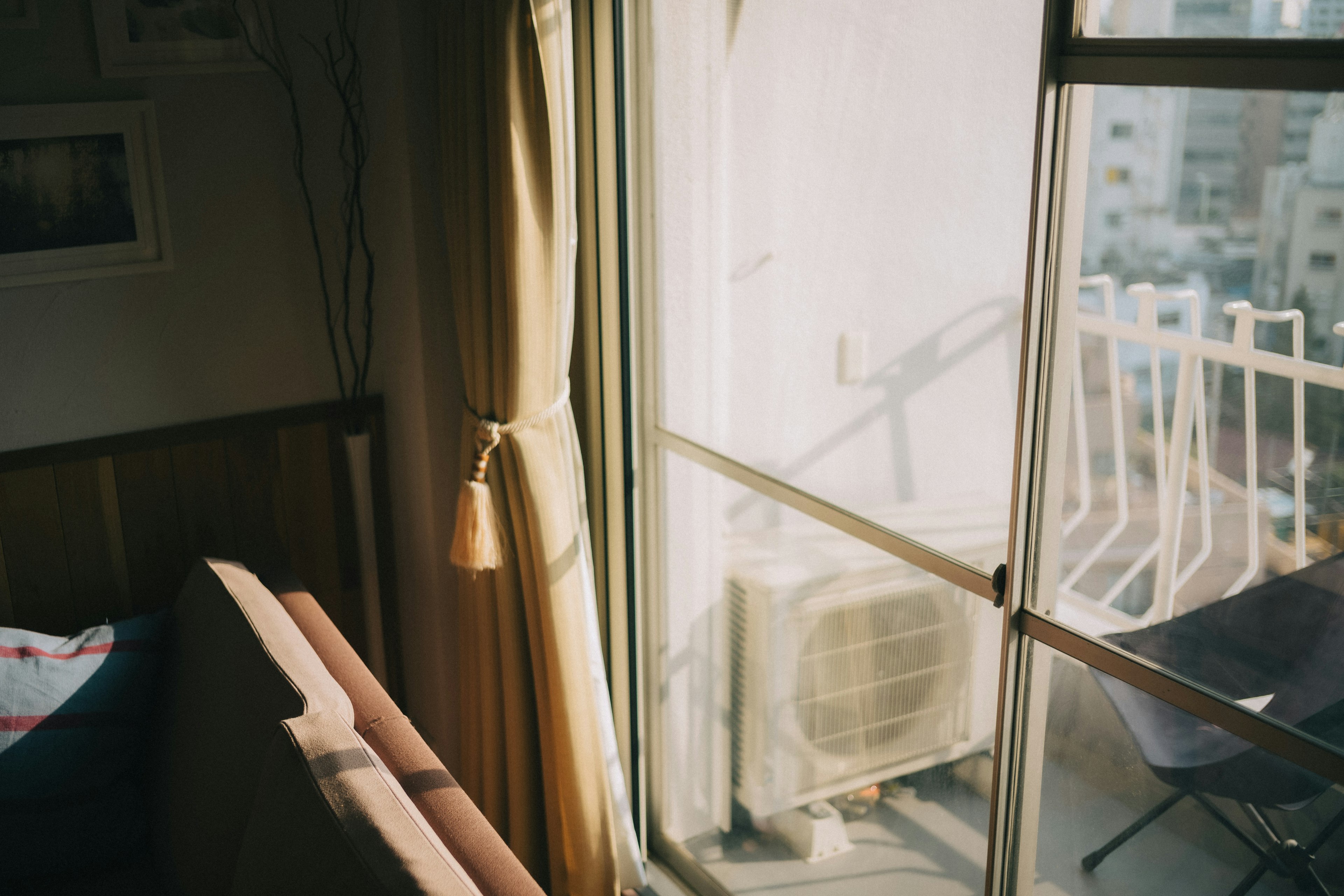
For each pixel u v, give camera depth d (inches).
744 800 89.4
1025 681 60.7
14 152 82.5
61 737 75.1
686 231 82.0
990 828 63.4
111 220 87.4
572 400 94.3
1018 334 58.0
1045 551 58.1
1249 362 46.4
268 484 98.5
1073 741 58.6
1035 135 52.3
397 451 101.1
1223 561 49.1
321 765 60.4
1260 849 49.8
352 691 73.5
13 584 88.8
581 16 83.4
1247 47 44.2
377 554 105.4
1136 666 53.6
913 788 71.4
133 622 82.0
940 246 61.6
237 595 79.5
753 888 89.7
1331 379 43.6
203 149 90.1
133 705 78.7
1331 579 44.9
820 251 70.3
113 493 91.5
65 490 89.4
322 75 92.7
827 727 78.6
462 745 97.0
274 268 95.3
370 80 91.3
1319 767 46.3
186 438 93.5
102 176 86.3
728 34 74.1
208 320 93.4
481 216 78.1
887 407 67.5
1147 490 51.9
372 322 100.2
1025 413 56.0
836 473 72.9
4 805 73.3
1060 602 57.8
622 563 95.1
